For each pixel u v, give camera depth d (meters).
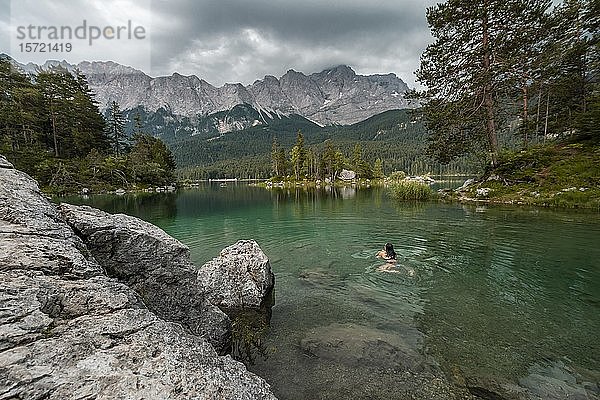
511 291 9.56
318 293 9.95
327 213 27.36
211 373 3.56
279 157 114.81
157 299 6.79
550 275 10.66
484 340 7.00
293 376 6.00
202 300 7.55
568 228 16.89
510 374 5.85
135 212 30.31
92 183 56.28
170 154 92.06
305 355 6.67
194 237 18.50
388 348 6.75
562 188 25.34
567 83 33.62
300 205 34.88
